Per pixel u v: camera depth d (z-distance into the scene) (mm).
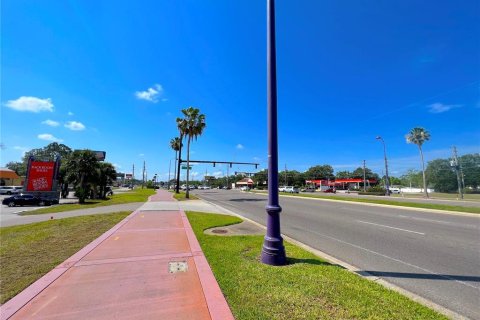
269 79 6172
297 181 119250
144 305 3980
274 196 5895
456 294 4793
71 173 31266
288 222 13406
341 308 3818
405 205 21031
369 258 6980
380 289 4531
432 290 4961
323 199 30703
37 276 5105
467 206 22000
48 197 30672
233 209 20438
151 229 10102
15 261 6047
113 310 3824
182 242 7902
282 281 4770
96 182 33062
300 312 3703
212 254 6523
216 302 4012
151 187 104375
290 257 6352
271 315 3627
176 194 43438
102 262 5961
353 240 9188
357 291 4375
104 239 8312
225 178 155875
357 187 94312
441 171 62938
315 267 5562
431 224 12594
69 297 4227
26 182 30312
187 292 4422
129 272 5340
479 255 7273
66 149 98875
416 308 3865
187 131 36719
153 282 4832
